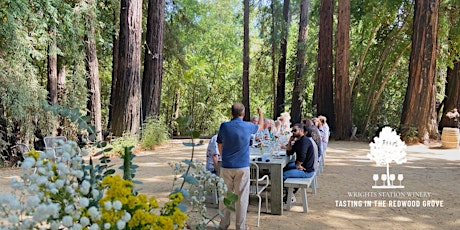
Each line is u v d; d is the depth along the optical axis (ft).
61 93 42.70
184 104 86.89
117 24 46.88
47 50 35.04
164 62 65.10
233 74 88.33
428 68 42.11
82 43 39.60
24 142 29.53
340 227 13.80
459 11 45.96
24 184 4.67
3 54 27.04
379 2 50.26
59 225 4.33
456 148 38.01
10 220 3.94
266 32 69.92
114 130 37.17
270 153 18.38
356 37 58.49
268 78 74.08
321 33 51.60
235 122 12.43
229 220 13.30
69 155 5.10
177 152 34.47
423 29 42.04
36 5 30.07
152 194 18.29
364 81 56.34
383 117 55.36
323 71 51.34
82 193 4.64
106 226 4.16
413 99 42.55
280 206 15.23
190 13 75.15
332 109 51.26
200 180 7.00
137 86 37.83
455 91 56.59
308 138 17.15
